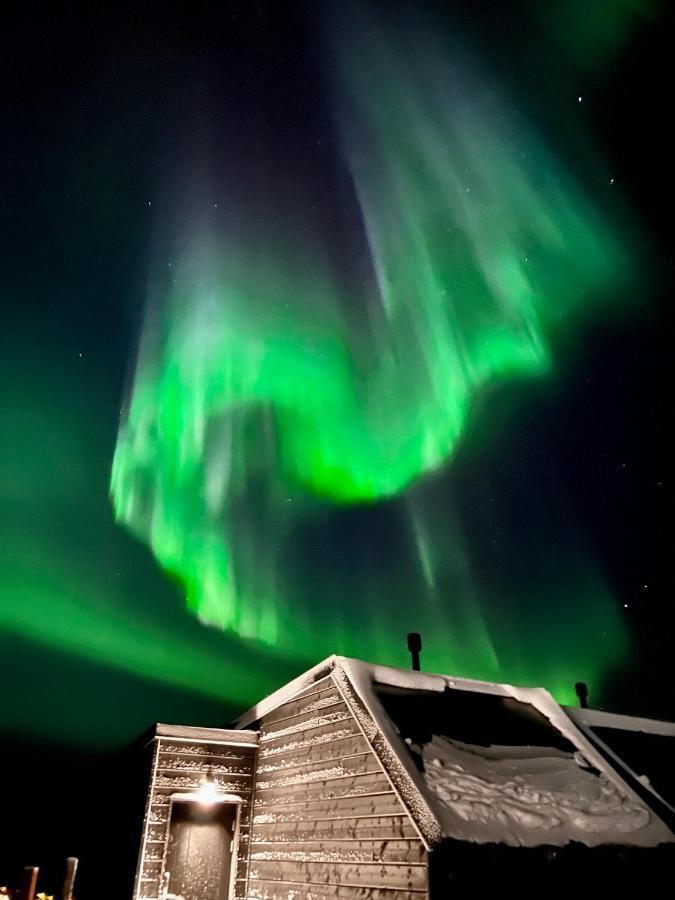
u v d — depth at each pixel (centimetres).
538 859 577
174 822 927
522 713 852
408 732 704
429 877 535
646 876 632
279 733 938
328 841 720
